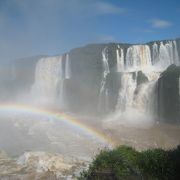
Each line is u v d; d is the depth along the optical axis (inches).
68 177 988.6
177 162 703.1
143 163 721.0
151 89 2496.3
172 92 2338.8
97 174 698.2
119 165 698.2
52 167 1104.8
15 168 1125.7
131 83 2625.5
